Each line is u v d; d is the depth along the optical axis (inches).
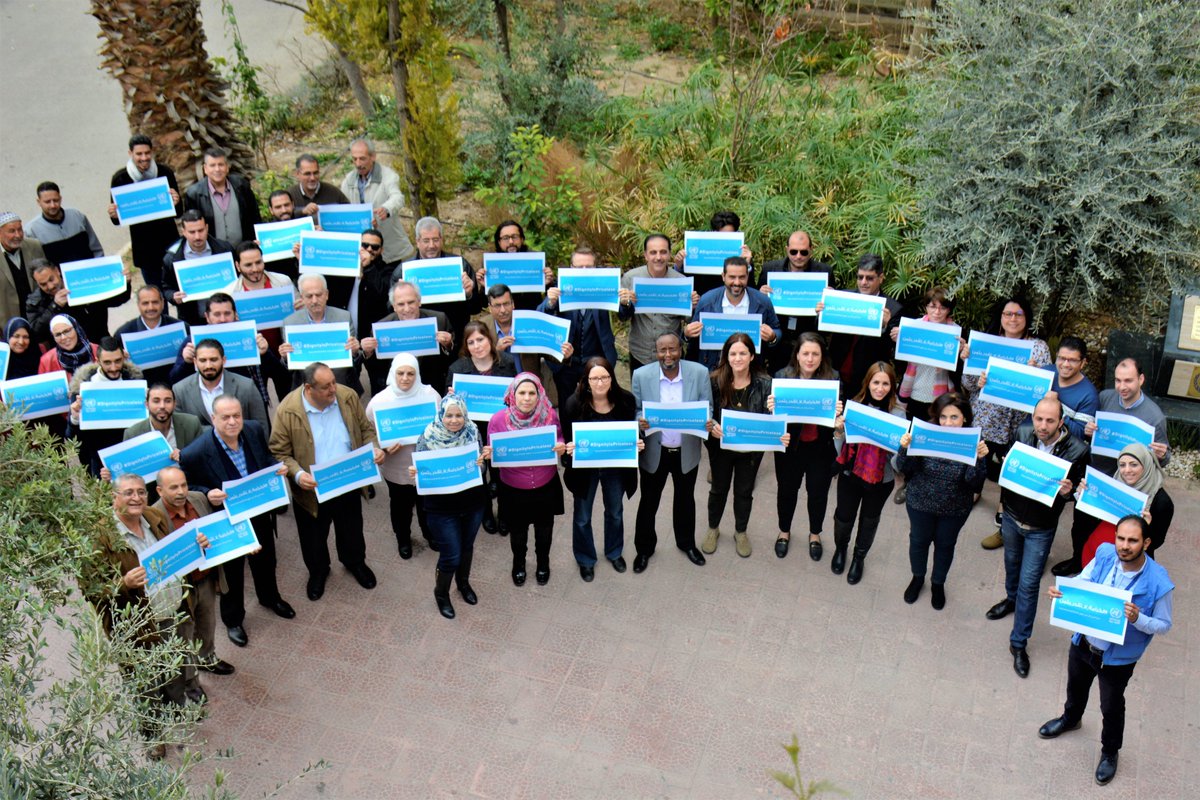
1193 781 269.0
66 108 611.5
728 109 475.2
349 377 364.8
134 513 249.0
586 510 313.0
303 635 311.7
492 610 319.6
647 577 331.3
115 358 304.3
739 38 587.2
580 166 478.9
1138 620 244.8
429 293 354.6
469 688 295.1
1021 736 281.0
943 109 376.2
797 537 347.6
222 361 305.0
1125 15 351.3
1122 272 369.1
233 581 299.4
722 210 364.5
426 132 458.9
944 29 389.4
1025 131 354.3
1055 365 328.8
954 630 311.7
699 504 363.6
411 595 325.4
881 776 270.8
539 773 272.1
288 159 561.9
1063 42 356.2
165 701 272.5
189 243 370.9
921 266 397.7
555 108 541.3
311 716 287.6
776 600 322.7
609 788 268.4
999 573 331.6
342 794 267.6
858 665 301.1
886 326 343.3
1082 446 287.4
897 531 349.1
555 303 348.2
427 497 295.1
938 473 293.1
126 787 162.9
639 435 304.8
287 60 647.8
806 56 538.3
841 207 424.2
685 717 286.2
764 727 283.4
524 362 339.9
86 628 174.6
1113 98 351.6
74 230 405.1
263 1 716.7
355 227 388.5
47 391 311.9
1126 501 270.8
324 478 296.2
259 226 374.3
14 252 384.8
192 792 264.8
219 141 486.3
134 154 404.2
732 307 339.6
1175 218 352.5
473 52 579.8
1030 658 302.5
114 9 447.5
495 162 537.6
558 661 302.8
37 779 155.6
